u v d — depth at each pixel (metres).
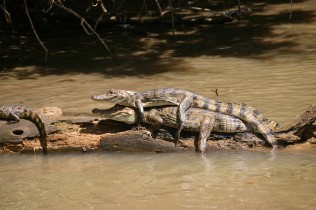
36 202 9.04
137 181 9.66
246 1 29.78
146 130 10.96
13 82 17.73
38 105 14.60
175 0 28.81
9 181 10.01
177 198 8.87
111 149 11.03
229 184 9.29
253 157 10.39
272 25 24.06
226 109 10.87
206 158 10.51
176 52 20.86
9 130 11.30
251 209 8.29
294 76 16.25
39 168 10.58
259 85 15.52
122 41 23.17
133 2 29.94
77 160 10.89
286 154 10.41
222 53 20.17
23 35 24.83
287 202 8.45
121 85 16.52
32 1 25.44
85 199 9.04
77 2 27.52
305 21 24.28
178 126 10.77
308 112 10.53
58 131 11.31
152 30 24.94
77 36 24.67
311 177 9.35
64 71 18.98
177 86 15.99
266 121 10.89
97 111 11.09
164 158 10.67
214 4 29.19
